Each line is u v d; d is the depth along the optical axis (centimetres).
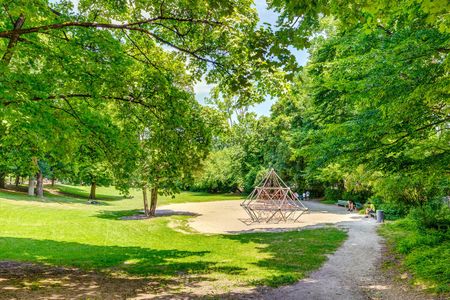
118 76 877
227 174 5650
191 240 1638
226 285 834
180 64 1137
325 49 1730
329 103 1656
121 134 1005
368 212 2538
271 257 1212
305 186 4344
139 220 2239
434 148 994
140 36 1053
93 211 2702
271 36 535
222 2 529
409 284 816
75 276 908
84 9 975
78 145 955
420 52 775
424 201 1825
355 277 916
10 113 638
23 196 3431
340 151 1076
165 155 991
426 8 408
